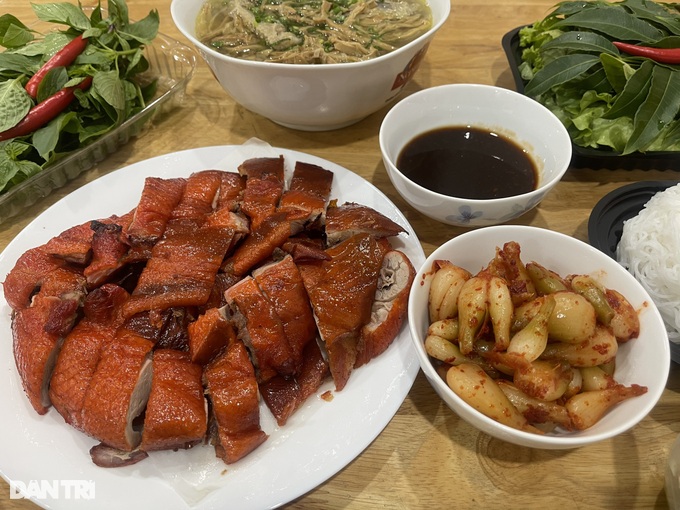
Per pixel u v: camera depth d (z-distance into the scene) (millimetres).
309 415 273
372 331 292
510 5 536
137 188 370
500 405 228
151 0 539
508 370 245
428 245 362
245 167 358
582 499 258
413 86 459
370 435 263
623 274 269
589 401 231
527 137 357
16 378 286
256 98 376
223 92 462
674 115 357
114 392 260
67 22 420
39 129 387
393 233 330
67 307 286
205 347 278
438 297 266
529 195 304
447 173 348
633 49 388
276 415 270
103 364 270
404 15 424
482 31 510
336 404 276
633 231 323
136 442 270
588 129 383
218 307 305
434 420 284
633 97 370
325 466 253
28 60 416
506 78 468
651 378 239
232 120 441
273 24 407
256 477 250
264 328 281
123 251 316
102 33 425
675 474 246
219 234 312
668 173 401
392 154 349
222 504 241
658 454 271
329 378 293
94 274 305
